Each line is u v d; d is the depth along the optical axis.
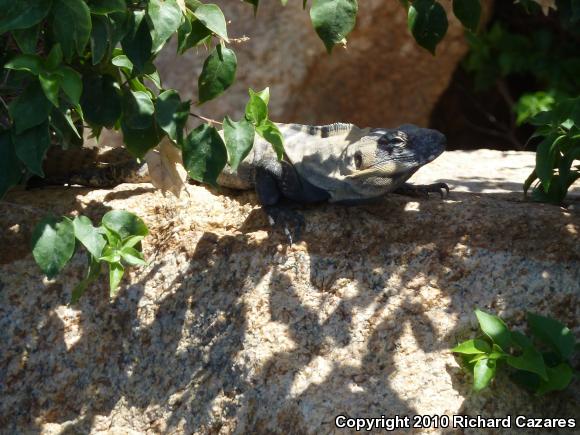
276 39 7.30
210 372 3.86
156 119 3.53
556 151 3.95
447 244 3.90
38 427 3.97
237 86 7.32
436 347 3.68
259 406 3.69
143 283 4.11
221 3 7.34
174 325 4.00
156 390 3.92
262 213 4.17
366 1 7.25
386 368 3.65
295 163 4.04
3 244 4.27
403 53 7.59
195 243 4.12
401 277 3.86
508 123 9.42
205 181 3.53
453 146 9.32
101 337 4.07
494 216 3.96
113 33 3.38
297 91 7.40
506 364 3.66
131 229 3.76
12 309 4.15
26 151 3.37
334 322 3.79
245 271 3.99
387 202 4.11
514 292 3.76
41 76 3.27
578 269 3.77
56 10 3.19
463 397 3.56
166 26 3.33
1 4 3.16
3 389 4.05
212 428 3.76
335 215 4.05
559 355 3.54
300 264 3.94
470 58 8.58
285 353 3.75
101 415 3.96
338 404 3.57
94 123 3.75
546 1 4.14
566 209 4.06
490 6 8.62
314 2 3.43
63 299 4.15
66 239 3.53
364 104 7.79
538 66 8.43
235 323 3.89
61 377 4.04
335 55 7.44
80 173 4.74
